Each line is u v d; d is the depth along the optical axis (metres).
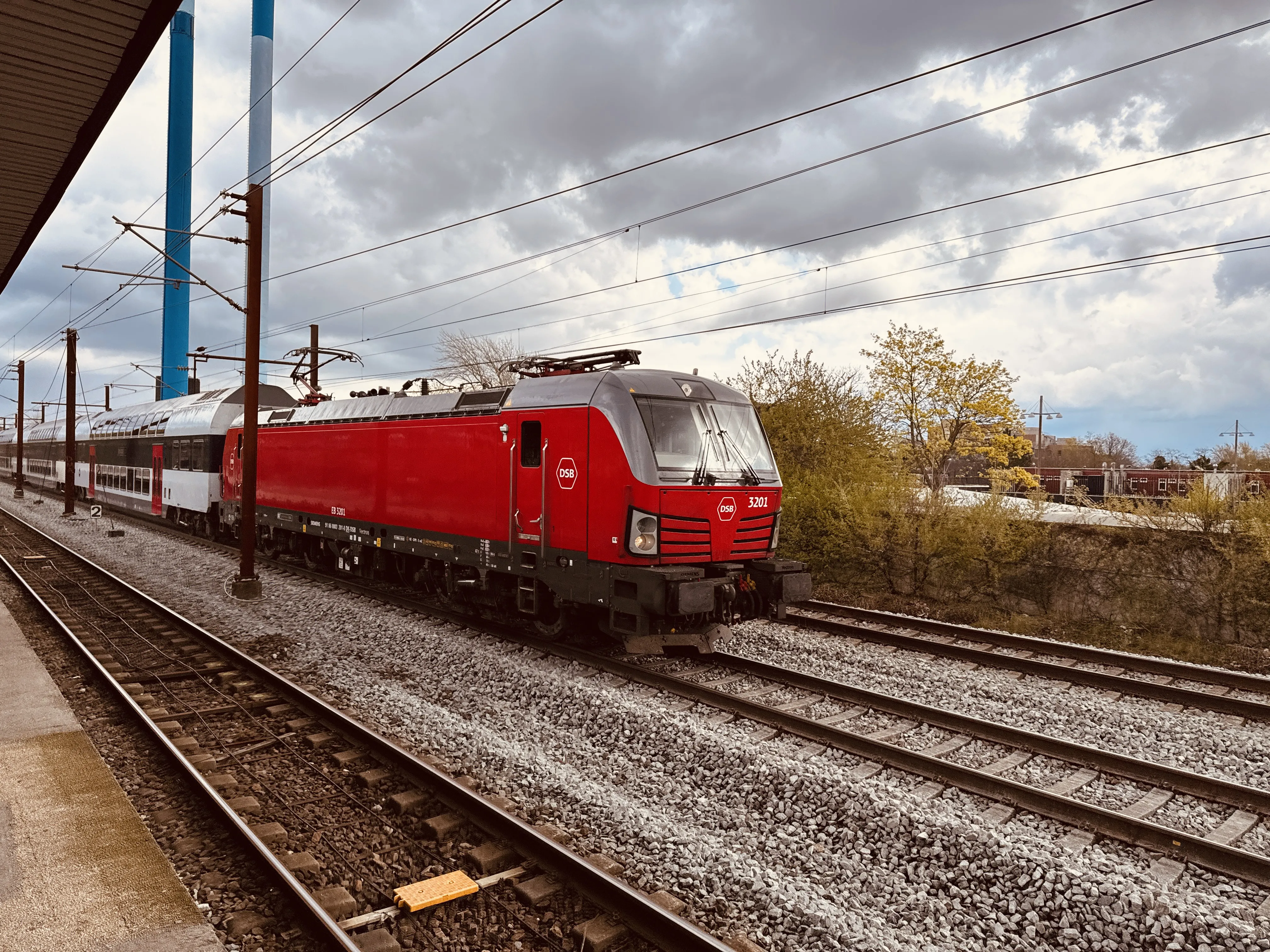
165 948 3.75
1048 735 7.09
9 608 12.54
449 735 6.94
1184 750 6.85
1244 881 4.68
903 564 14.05
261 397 21.25
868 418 17.47
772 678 8.75
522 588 10.09
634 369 9.28
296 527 15.95
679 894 4.50
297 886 4.30
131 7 5.82
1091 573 12.05
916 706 7.50
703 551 8.88
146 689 8.48
